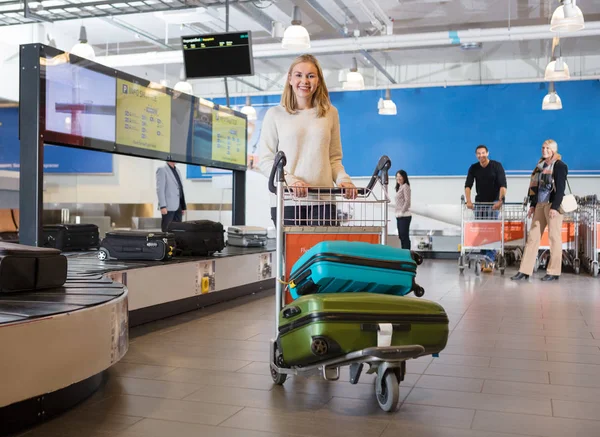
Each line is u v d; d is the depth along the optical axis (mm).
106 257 5250
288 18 11359
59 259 3332
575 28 7434
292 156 3328
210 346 4066
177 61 11672
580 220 10703
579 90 13242
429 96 13969
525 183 13547
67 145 4930
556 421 2549
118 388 3033
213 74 8078
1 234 7500
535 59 13555
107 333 2879
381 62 14000
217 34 7973
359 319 2566
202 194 14812
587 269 9938
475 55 13391
